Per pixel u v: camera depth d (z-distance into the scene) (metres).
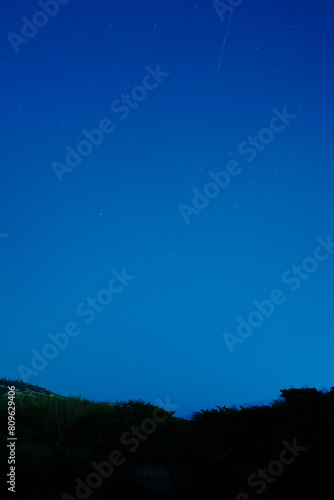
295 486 11.00
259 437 13.88
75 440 15.54
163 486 12.55
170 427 15.88
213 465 12.96
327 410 14.74
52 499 11.56
